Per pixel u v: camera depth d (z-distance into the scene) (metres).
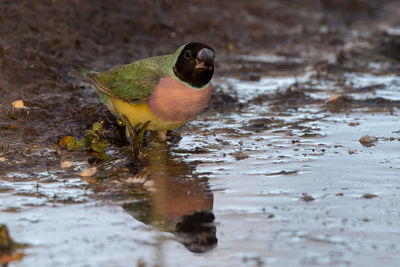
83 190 9.83
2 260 7.37
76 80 16.33
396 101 15.88
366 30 24.95
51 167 10.93
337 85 17.69
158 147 12.33
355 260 7.43
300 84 17.80
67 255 7.52
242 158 11.61
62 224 8.47
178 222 8.57
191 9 24.05
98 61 17.95
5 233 7.91
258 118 14.47
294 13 25.88
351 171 10.77
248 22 23.95
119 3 22.28
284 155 11.77
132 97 11.66
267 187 9.99
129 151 11.96
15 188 9.84
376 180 10.30
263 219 8.67
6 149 11.70
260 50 21.92
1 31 17.41
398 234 8.16
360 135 13.11
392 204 9.22
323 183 10.16
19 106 13.73
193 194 9.67
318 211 8.96
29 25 18.33
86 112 13.93
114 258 7.45
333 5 27.44
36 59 16.39
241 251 7.68
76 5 20.75
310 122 14.16
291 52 21.69
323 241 7.95
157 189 9.90
